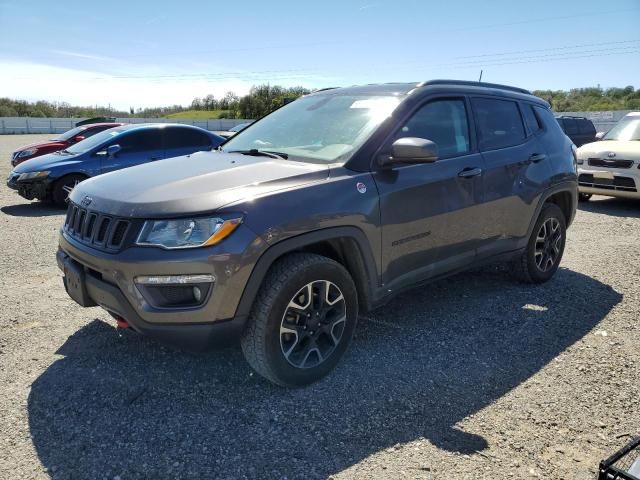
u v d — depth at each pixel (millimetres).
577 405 3039
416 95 3840
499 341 3852
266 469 2494
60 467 2500
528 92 5172
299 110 4301
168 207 2795
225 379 3275
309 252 3271
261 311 2906
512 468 2512
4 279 5172
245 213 2785
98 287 3010
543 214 4875
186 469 2490
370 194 3299
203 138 10797
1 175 14461
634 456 2344
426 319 4230
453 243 3943
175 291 2791
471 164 4039
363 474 2463
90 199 3193
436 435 2756
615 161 8898
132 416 2895
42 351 3625
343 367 3439
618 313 4387
